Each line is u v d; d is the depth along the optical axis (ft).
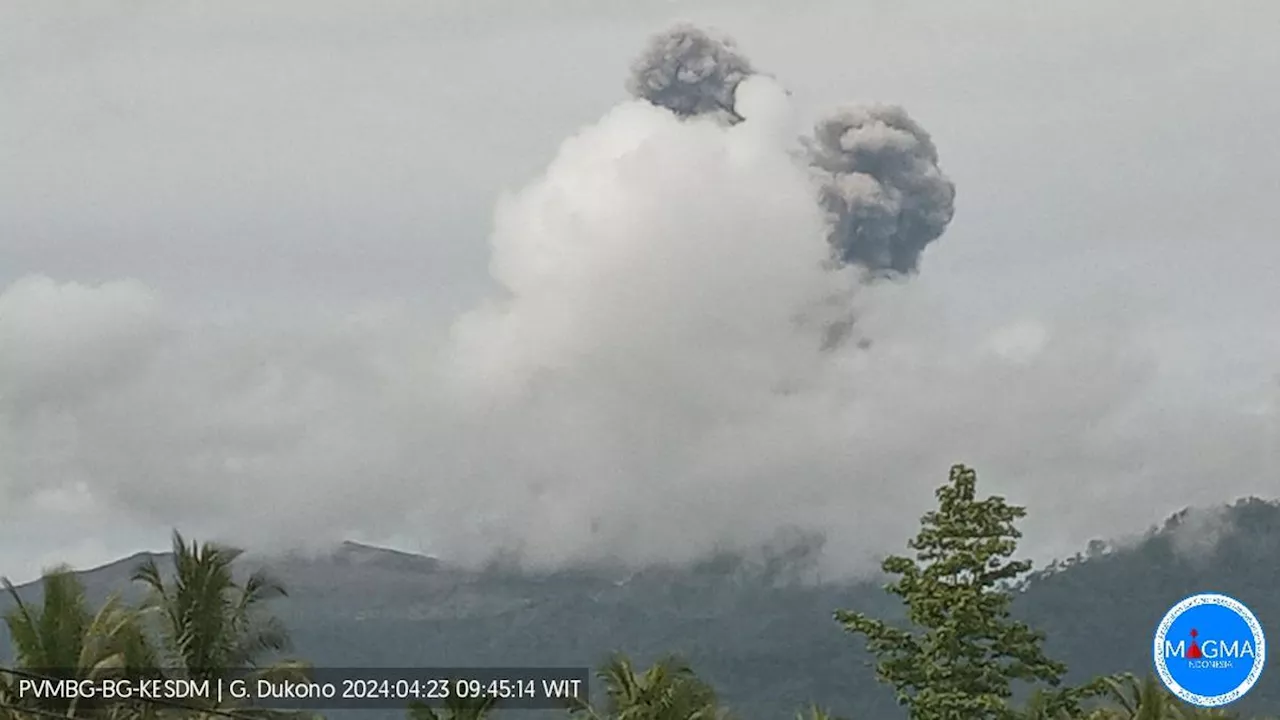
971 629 168.66
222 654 151.23
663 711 173.17
